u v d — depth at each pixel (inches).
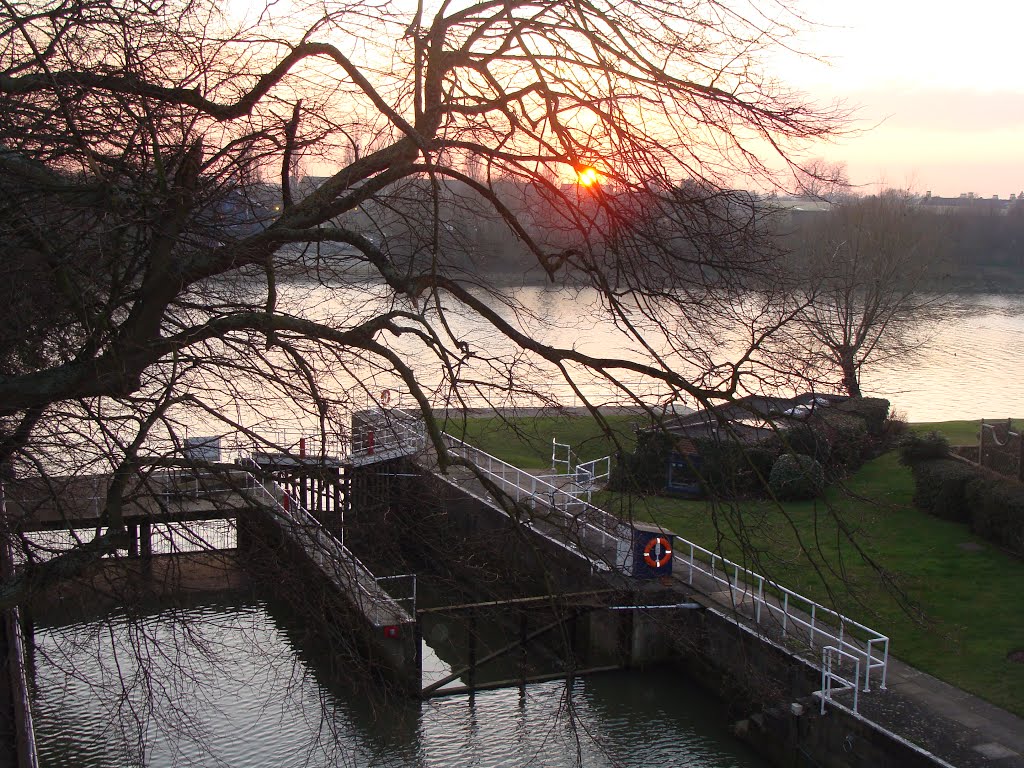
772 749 617.0
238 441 407.2
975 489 842.2
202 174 298.0
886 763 528.7
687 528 859.4
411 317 261.6
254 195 334.6
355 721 616.4
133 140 274.7
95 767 556.7
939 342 2082.9
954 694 582.2
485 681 744.3
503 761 611.5
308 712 597.0
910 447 965.8
